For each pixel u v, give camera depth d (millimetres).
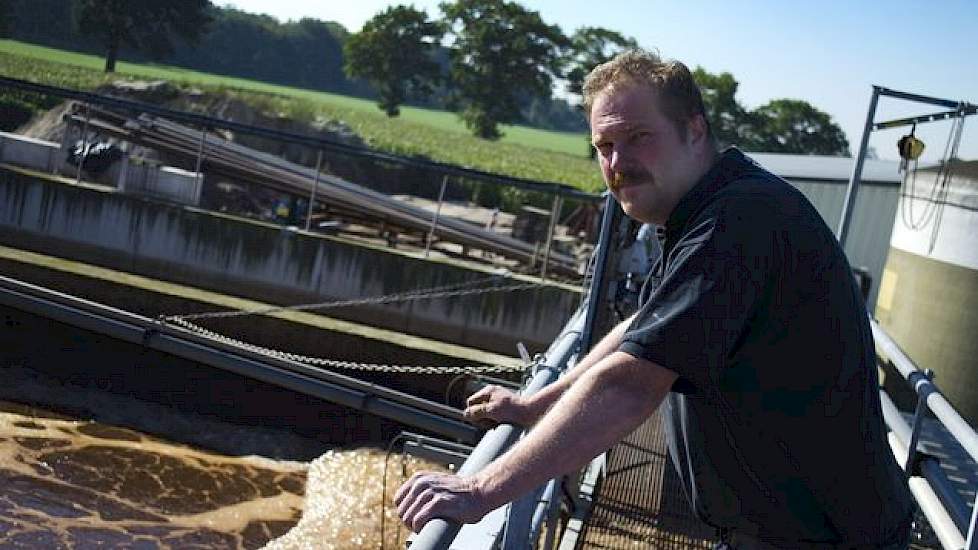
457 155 77688
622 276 8469
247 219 26094
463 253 26578
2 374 17094
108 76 82750
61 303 17203
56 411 16156
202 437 16062
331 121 69188
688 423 2395
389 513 13875
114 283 19625
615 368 1975
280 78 145625
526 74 112438
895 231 14969
